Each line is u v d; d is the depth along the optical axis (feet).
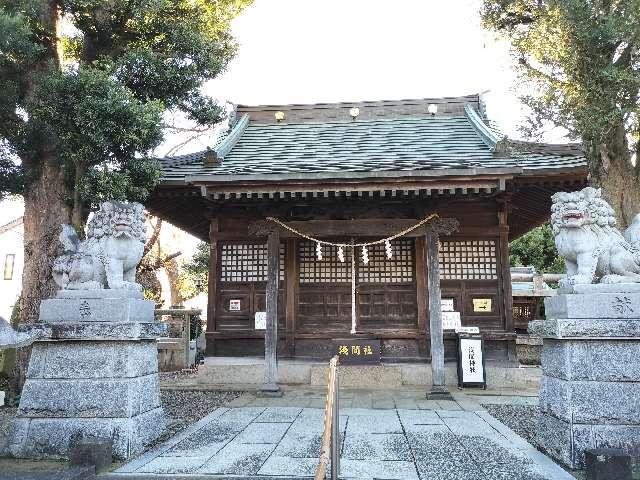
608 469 15.89
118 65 27.02
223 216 41.37
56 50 29.73
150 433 22.02
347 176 33.27
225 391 37.09
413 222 36.09
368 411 29.01
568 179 35.06
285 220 38.99
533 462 18.89
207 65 29.27
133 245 22.49
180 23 29.04
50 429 20.22
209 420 26.91
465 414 28.07
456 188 33.37
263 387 34.83
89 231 22.50
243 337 40.06
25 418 20.52
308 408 30.32
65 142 24.47
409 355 38.88
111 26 29.27
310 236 36.58
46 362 20.88
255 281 40.63
